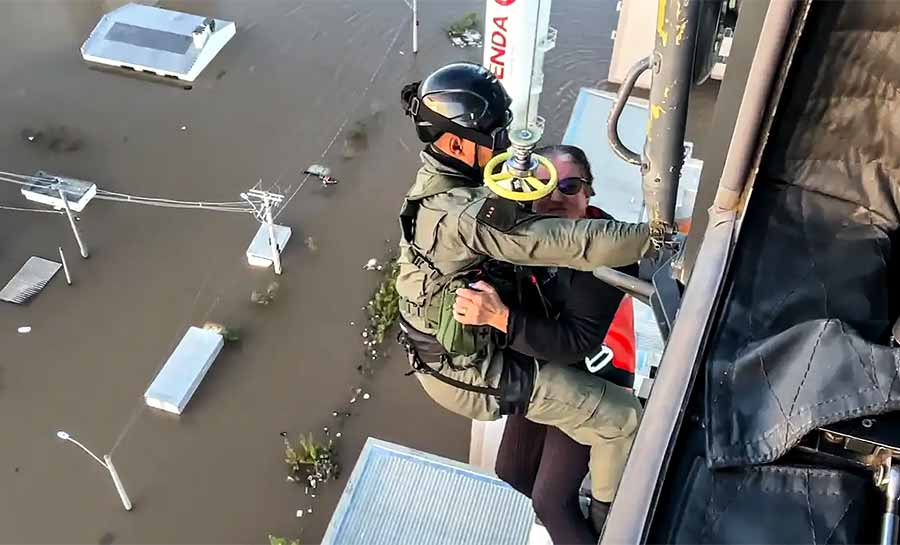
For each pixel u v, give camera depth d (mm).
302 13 30328
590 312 4375
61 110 27156
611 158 18266
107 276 22734
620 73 26453
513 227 3830
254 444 19703
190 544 18078
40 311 22000
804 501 2787
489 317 4168
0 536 18109
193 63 27953
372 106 27375
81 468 19156
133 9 29531
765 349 2953
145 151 25969
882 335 2990
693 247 3803
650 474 2871
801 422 2768
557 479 5355
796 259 3184
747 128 3135
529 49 10734
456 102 3961
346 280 22719
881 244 3178
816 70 3023
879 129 3070
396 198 24703
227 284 22594
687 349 3070
